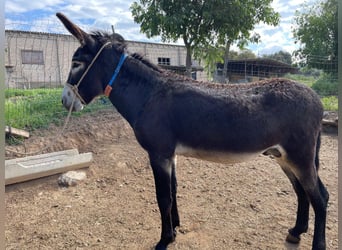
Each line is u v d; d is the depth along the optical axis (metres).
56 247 2.82
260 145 2.39
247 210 3.48
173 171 2.98
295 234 2.80
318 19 16.38
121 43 2.85
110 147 5.42
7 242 2.89
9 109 5.75
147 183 4.28
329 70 12.16
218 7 8.21
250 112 2.36
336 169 4.74
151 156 2.60
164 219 2.67
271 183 4.23
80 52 2.72
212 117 2.40
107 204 3.67
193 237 2.96
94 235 3.02
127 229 3.12
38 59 14.08
